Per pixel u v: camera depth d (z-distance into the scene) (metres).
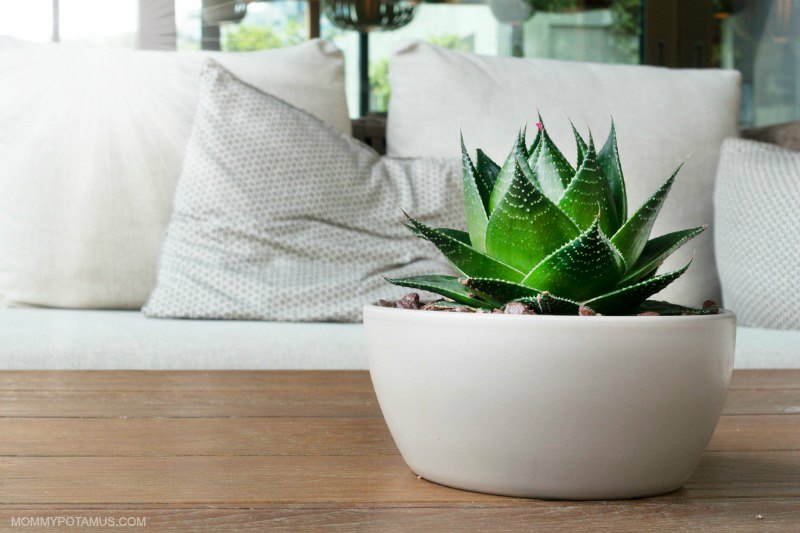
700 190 1.82
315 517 0.34
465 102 1.78
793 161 1.59
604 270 0.37
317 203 1.52
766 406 0.63
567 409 0.36
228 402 0.62
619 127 1.81
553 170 0.40
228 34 2.89
